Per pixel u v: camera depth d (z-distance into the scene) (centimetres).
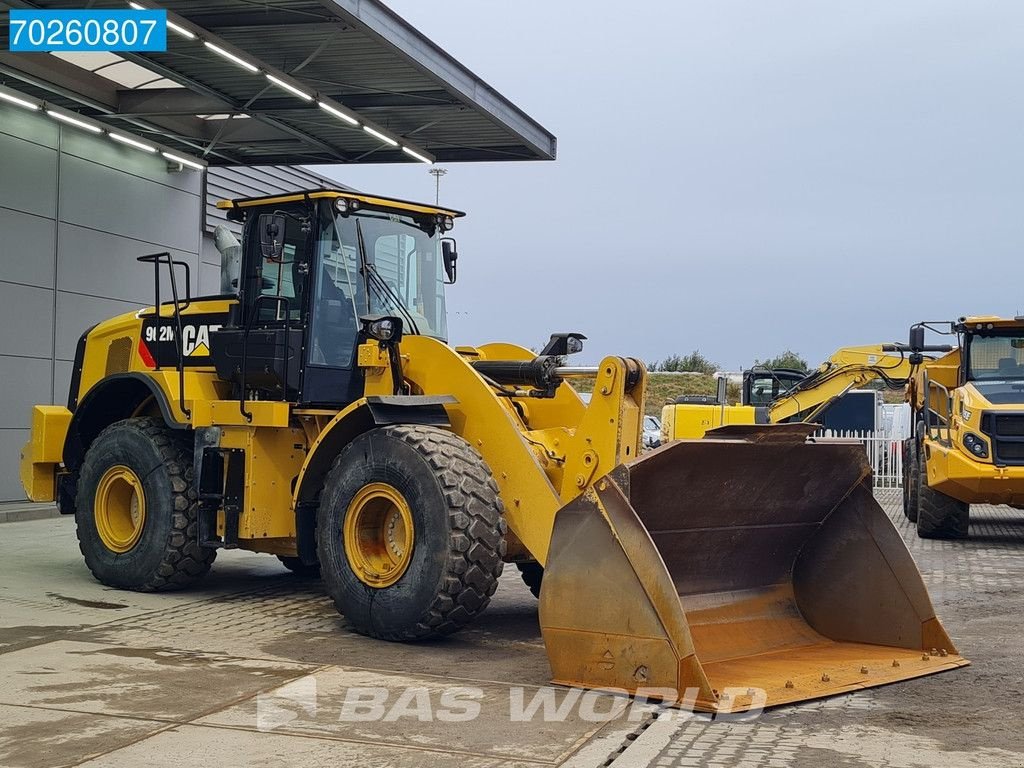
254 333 779
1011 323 1367
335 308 766
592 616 544
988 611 813
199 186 1814
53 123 1527
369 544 673
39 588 833
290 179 2081
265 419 757
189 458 820
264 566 995
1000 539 1371
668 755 442
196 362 852
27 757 427
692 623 608
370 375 729
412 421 676
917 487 1467
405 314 785
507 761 432
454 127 1530
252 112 1460
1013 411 1244
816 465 630
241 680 555
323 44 1228
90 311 1596
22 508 1399
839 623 661
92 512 843
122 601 786
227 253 884
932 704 530
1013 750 456
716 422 1998
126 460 826
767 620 651
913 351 1516
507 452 660
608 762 432
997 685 570
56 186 1534
